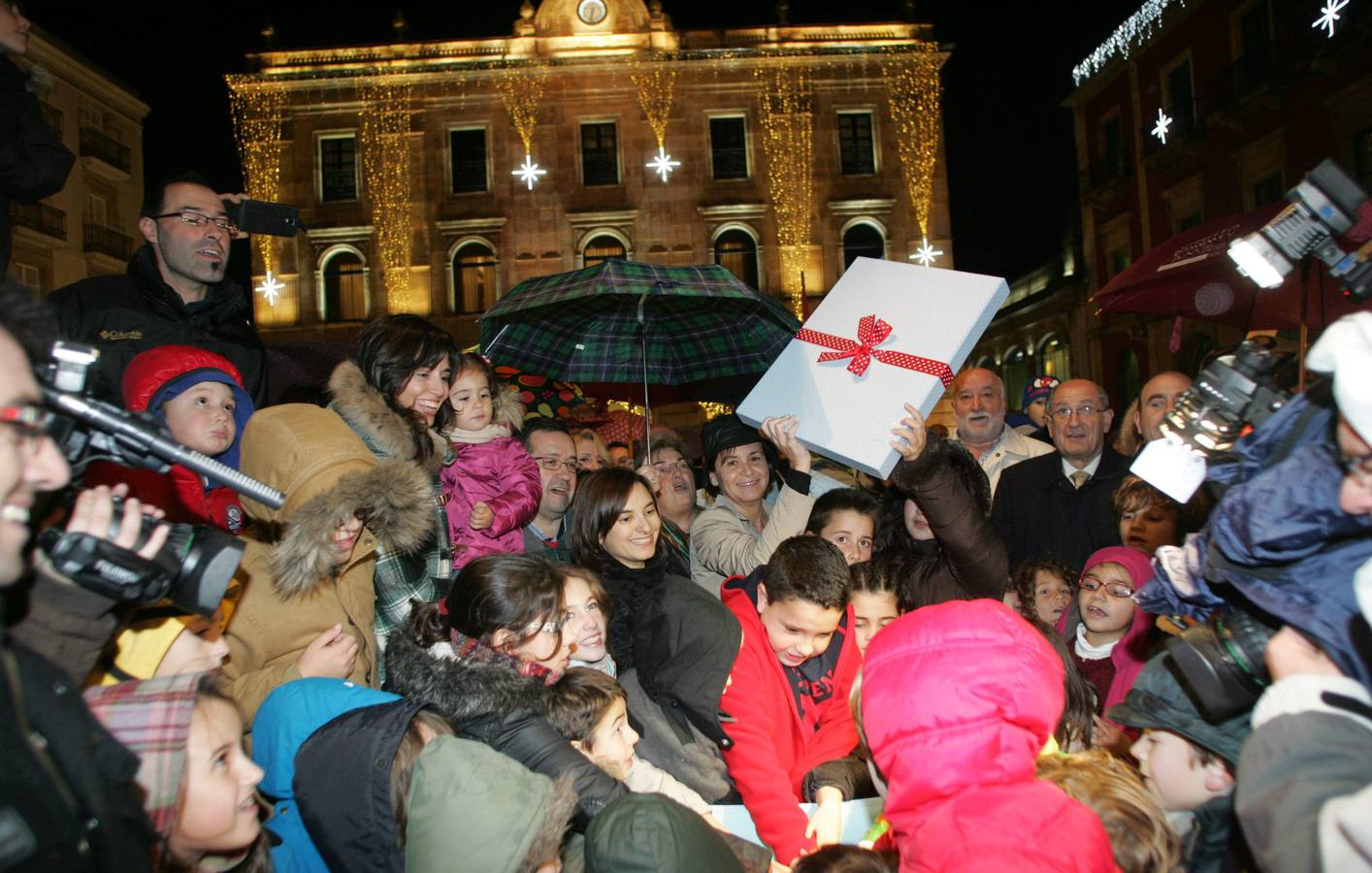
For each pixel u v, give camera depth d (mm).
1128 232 20391
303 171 22719
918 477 2947
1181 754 1949
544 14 22953
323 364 4070
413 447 3002
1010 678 1580
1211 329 17125
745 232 23016
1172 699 1875
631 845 1671
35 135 2723
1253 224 3826
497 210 22734
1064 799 1546
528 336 4375
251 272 22750
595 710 2424
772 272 22766
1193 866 1976
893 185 22922
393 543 2648
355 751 1981
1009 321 26531
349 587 2574
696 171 22891
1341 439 1357
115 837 1229
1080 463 4320
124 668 1918
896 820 1598
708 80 22922
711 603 2732
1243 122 16359
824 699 2887
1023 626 1690
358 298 22766
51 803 1098
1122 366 20953
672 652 2666
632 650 3018
